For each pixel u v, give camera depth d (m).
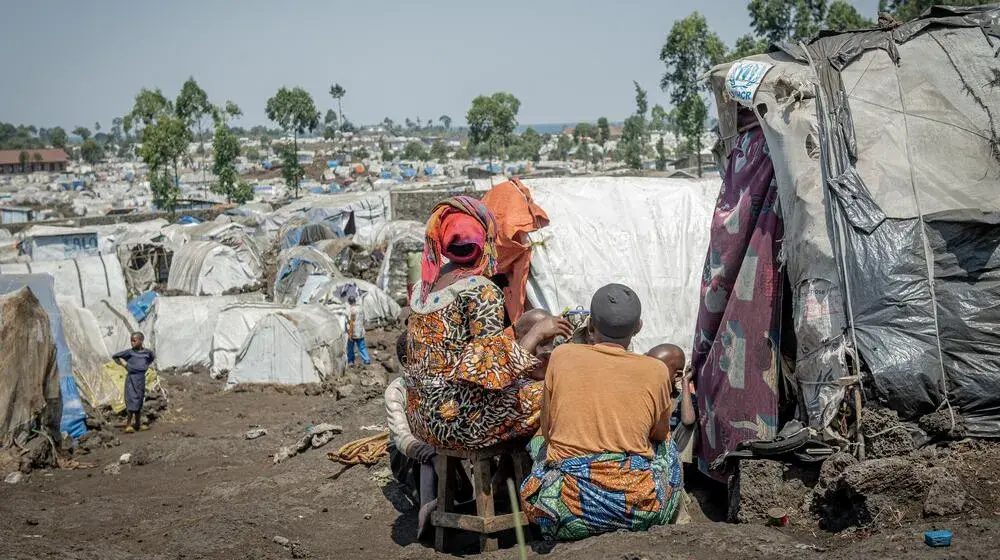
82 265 27.11
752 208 6.10
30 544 6.19
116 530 6.87
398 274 29.39
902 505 4.68
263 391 18.42
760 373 5.77
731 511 5.42
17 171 193.75
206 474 10.06
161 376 19.89
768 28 51.69
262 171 149.25
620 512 4.83
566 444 4.92
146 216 54.78
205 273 33.88
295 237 40.28
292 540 5.95
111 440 12.87
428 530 5.86
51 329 11.84
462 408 5.13
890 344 5.18
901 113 5.71
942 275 5.27
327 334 19.25
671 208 7.82
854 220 5.43
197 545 5.81
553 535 5.01
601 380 4.91
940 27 6.01
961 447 4.96
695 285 7.56
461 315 5.12
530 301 7.44
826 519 4.95
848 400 5.21
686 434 6.28
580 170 115.38
